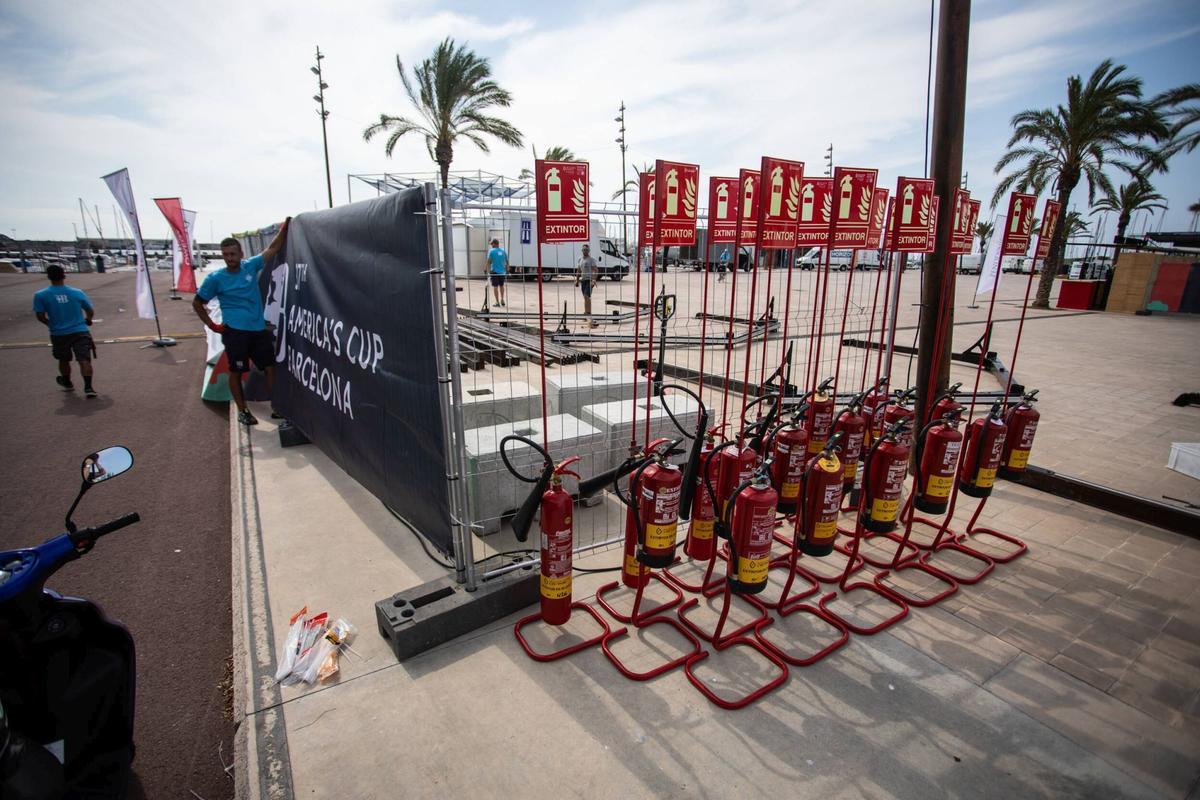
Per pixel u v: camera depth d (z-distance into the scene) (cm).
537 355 893
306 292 475
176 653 307
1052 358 1087
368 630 303
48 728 194
